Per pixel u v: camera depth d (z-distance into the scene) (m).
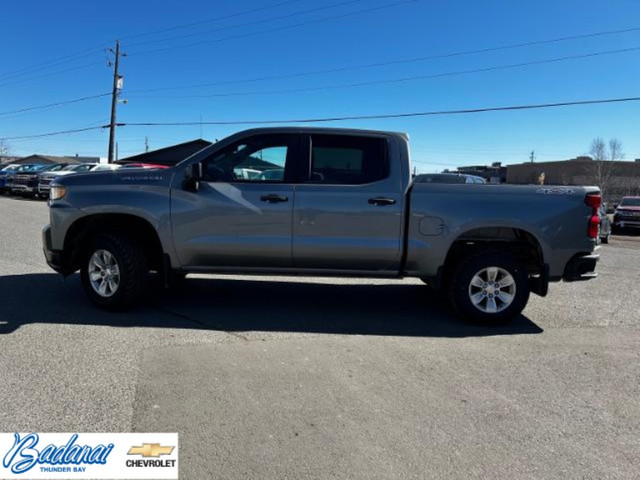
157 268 5.96
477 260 5.42
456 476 2.75
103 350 4.42
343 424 3.26
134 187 5.50
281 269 5.57
